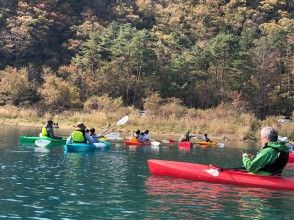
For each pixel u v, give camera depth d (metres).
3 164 14.23
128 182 11.62
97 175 12.68
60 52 78.75
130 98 68.06
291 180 11.45
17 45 74.00
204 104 68.25
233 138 36.91
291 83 70.38
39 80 68.69
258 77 67.62
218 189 10.96
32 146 20.89
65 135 31.45
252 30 83.75
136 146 24.12
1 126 39.41
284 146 11.59
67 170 13.46
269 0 101.12
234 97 64.38
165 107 54.56
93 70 68.69
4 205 8.66
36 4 80.44
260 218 8.35
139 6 98.12
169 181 11.91
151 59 68.06
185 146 25.39
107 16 91.50
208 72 69.81
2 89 60.66
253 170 11.63
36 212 8.21
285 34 77.44
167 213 8.45
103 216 8.07
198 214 8.45
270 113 67.44
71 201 9.20
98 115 47.00
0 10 78.38
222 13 99.38
